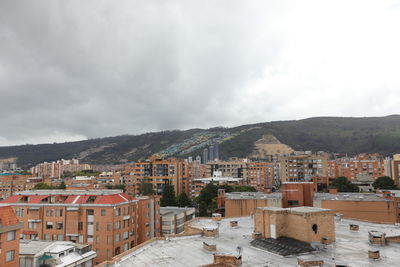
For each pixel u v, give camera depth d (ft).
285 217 134.41
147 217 309.01
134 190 645.10
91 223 257.75
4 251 160.56
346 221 182.39
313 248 119.34
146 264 112.27
